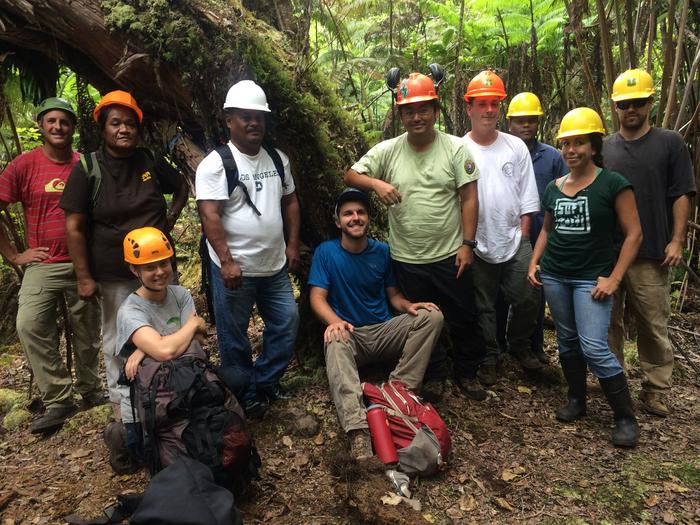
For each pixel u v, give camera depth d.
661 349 3.13
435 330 2.93
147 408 2.37
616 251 3.15
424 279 3.08
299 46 3.46
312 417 3.07
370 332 3.05
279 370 3.13
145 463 2.65
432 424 2.66
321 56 4.91
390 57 4.63
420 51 5.51
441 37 5.74
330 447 2.89
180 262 5.94
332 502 2.51
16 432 3.34
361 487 2.44
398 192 2.97
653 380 3.17
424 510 2.41
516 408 3.26
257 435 2.99
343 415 2.72
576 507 2.43
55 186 3.20
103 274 2.93
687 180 2.94
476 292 3.44
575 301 2.91
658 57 4.79
